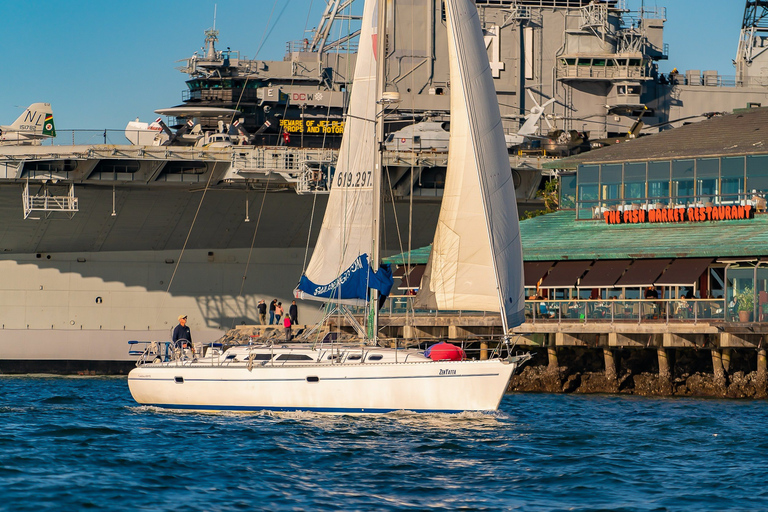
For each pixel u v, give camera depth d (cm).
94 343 18462
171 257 18825
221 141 18362
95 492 5872
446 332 13712
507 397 12125
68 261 18362
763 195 13488
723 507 5784
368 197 9288
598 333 12356
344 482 6316
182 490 5991
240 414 8988
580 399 11844
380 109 9288
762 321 11438
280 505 5669
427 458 7125
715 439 8238
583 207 14775
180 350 9731
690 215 13788
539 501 5900
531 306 12712
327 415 8756
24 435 7956
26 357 18225
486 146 8700
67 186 16962
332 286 9294
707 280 13000
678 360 12744
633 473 6725
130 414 9181
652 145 15025
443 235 8719
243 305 19188
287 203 18475
